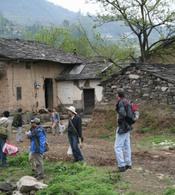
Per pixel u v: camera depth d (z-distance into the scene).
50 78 39.34
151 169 13.85
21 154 17.05
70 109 15.15
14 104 33.91
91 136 26.16
